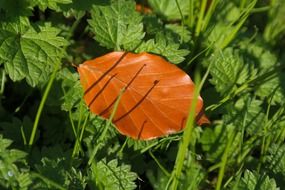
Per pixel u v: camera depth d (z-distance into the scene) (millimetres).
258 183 539
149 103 548
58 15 608
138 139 540
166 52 573
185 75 553
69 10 571
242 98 588
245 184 539
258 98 602
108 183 526
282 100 593
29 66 544
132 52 569
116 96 549
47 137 564
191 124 501
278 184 562
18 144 549
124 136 562
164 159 569
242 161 573
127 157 554
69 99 559
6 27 552
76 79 565
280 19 637
